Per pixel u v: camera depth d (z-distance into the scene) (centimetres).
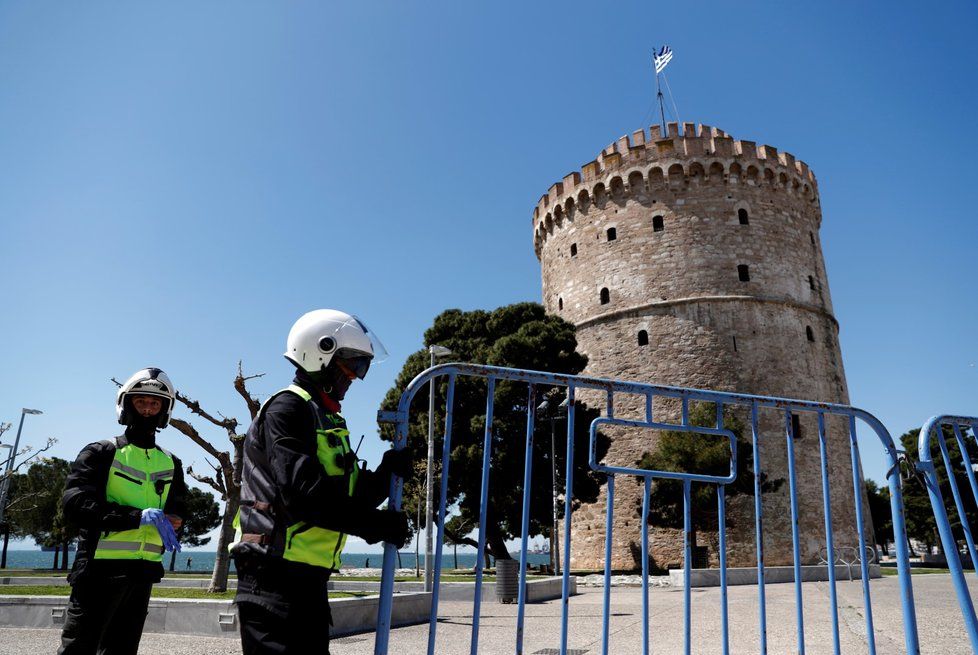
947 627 991
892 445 524
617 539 3644
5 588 1474
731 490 2891
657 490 3028
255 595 297
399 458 344
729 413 3012
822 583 2266
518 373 430
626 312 4091
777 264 4081
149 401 505
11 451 3625
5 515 5112
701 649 850
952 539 509
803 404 513
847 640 891
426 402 3141
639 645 917
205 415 1504
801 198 4406
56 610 1096
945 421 546
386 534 312
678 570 2430
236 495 1508
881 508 5522
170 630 1028
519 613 411
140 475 493
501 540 2983
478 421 2948
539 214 4931
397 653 877
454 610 1511
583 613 1400
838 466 3731
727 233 4069
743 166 4181
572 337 3325
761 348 3850
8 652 865
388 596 353
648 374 3916
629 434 3778
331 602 1034
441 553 388
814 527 3472
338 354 343
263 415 322
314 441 314
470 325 3641
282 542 299
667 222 4144
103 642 461
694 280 3994
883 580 2347
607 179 4372
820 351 4047
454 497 3038
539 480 3045
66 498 458
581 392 4053
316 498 284
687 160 4194
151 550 482
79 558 461
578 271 4438
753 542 3356
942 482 3319
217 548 1465
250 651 293
